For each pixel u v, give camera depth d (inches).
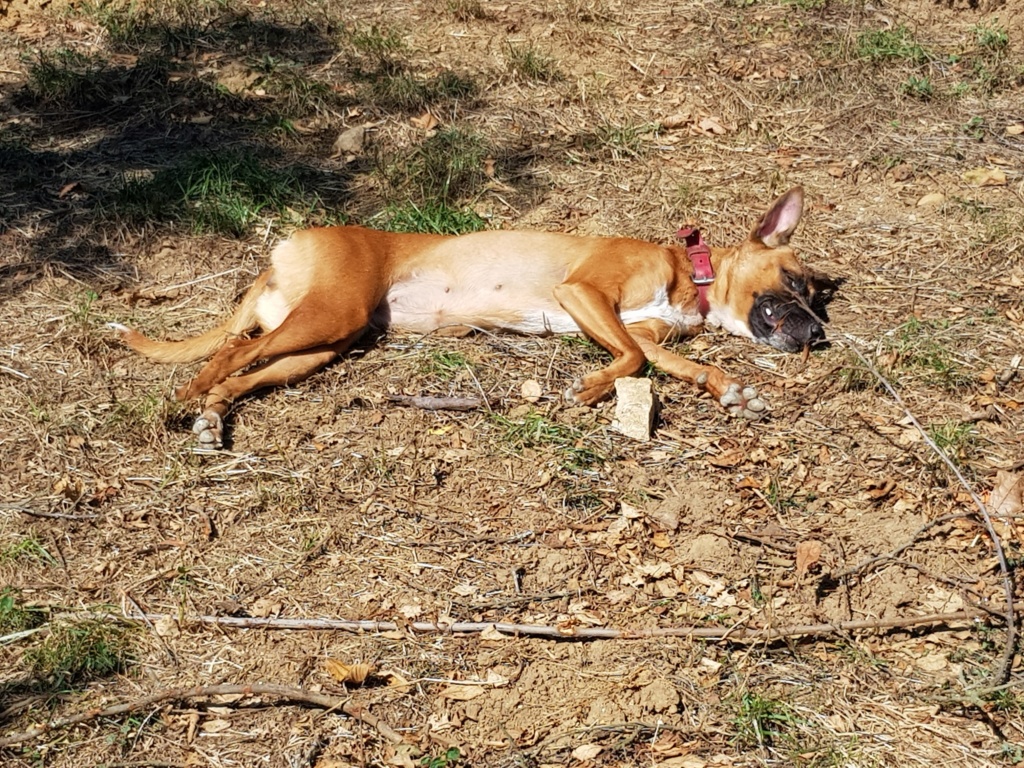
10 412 64.8
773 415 67.9
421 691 49.8
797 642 52.9
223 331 70.4
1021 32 114.3
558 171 93.0
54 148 90.8
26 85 98.0
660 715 49.0
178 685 49.5
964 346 73.6
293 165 90.6
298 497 59.8
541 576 56.1
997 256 82.7
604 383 68.4
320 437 64.7
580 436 65.2
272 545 57.2
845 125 100.0
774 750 47.4
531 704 49.5
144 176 87.0
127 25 107.8
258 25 110.3
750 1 119.6
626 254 75.2
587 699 49.6
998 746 47.9
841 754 47.3
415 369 70.4
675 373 70.8
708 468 63.4
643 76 106.2
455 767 46.4
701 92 104.3
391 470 62.5
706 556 57.2
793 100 103.3
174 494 59.8
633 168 94.0
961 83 105.3
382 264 72.9
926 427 65.8
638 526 58.8
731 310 76.7
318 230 72.4
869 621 52.6
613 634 52.1
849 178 93.0
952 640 53.4
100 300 75.4
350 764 46.3
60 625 51.5
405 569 56.1
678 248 79.0
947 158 95.1
